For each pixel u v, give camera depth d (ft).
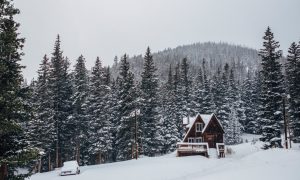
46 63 168.55
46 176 115.75
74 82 182.29
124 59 189.16
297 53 160.66
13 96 52.85
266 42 152.46
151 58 198.39
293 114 154.10
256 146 204.54
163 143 200.75
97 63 183.32
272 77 149.07
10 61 55.01
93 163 189.26
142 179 95.55
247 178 74.33
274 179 69.82
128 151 171.83
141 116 178.70
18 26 54.75
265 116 147.84
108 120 176.45
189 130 186.50
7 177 57.11
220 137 187.62
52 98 163.43
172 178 96.37
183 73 272.31
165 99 234.38
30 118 59.21
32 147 56.65
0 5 52.70
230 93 294.25
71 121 169.07
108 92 195.00
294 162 92.58
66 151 176.24
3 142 56.24
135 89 176.55
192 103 240.73
